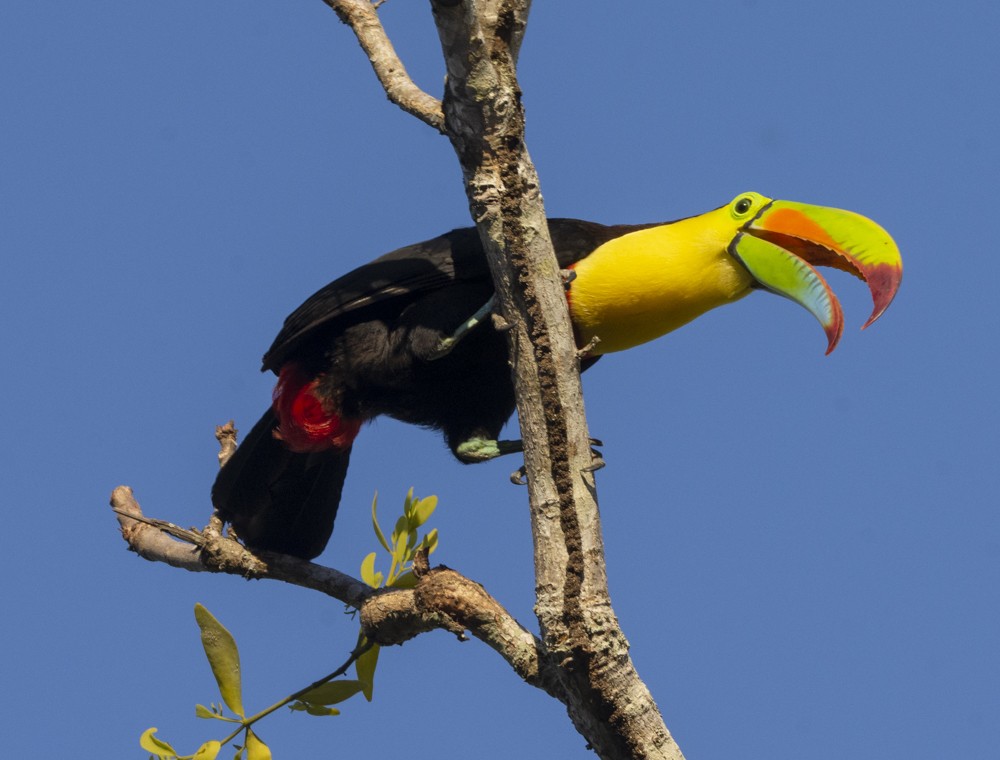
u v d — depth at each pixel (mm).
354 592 11891
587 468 10094
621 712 9758
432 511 11695
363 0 11164
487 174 10023
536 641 10375
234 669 11016
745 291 13023
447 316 12852
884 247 12250
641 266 12727
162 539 13195
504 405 13453
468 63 9664
